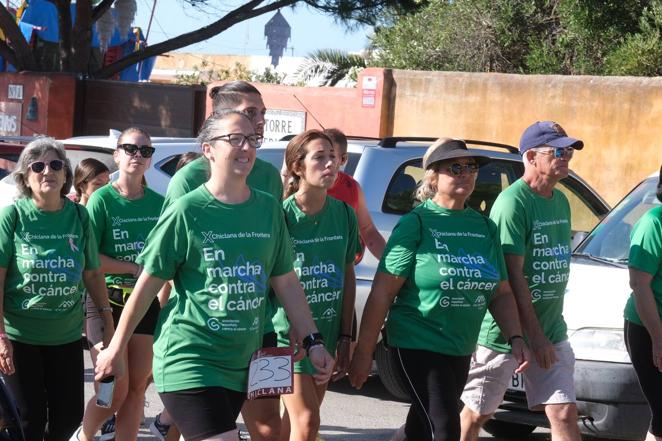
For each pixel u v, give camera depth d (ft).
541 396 18.48
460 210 16.87
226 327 14.02
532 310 17.66
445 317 16.46
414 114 52.26
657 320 17.20
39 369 17.48
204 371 14.01
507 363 18.66
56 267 17.34
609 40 56.80
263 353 14.48
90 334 19.47
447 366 16.43
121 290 20.04
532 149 18.10
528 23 60.70
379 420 24.85
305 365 17.04
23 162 17.24
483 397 18.88
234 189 14.19
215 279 13.98
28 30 77.56
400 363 16.62
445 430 15.90
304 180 17.22
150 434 22.84
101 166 22.24
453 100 50.90
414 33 64.34
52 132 68.39
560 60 58.90
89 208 19.88
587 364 20.81
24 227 17.33
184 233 13.97
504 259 17.52
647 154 44.78
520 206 17.94
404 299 16.79
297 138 17.21
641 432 20.67
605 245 24.29
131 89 66.39
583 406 20.88
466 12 61.62
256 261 14.19
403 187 27.71
